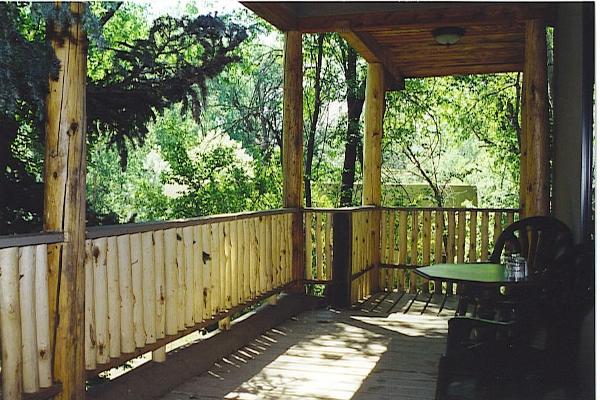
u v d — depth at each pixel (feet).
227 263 16.26
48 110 10.01
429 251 25.20
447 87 37.45
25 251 9.54
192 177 33.53
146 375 12.80
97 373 11.12
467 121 38.06
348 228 21.95
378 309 21.98
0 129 13.01
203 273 14.94
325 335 18.17
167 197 34.50
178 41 16.05
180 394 12.95
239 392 13.14
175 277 13.66
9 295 9.22
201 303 14.82
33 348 9.70
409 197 38.65
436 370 14.76
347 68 36.14
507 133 37.83
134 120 14.71
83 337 10.47
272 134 38.01
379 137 25.36
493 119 37.96
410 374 14.46
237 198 33.24
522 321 10.62
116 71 14.69
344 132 36.09
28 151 14.74
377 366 15.10
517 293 14.10
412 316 20.86
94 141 15.69
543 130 19.22
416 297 24.31
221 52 15.70
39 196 13.55
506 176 40.70
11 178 13.42
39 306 9.84
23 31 12.82
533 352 10.58
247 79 40.73
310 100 37.27
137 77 14.48
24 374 9.59
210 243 15.31
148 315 12.69
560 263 11.23
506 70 27.53
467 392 10.72
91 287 11.00
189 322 14.26
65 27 9.91
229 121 40.16
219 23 15.56
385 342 17.42
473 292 14.76
